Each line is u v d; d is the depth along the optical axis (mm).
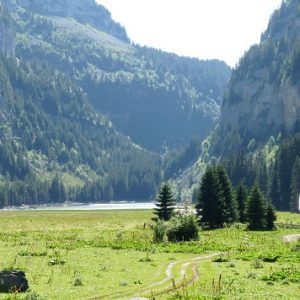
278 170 183750
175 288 32562
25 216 159250
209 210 101188
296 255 50844
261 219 94812
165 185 110188
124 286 33375
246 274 38312
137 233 81875
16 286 31250
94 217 146625
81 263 43906
